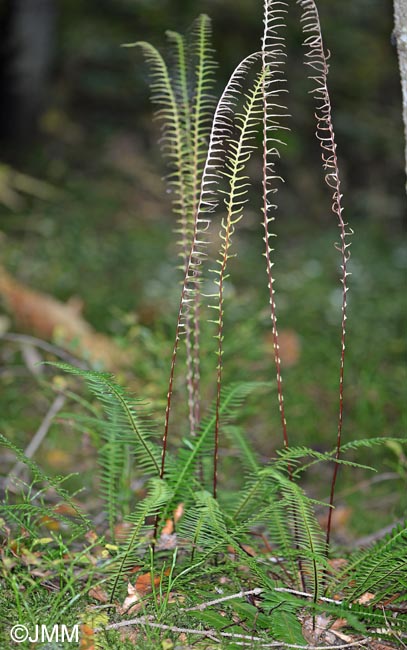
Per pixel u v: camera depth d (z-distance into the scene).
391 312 6.09
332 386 4.87
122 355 4.70
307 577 2.37
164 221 8.54
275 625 2.13
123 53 9.79
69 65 9.91
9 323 5.20
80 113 9.91
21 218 7.55
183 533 2.32
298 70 9.75
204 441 2.64
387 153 10.07
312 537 2.20
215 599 2.27
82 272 6.67
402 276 7.14
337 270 7.09
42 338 5.07
